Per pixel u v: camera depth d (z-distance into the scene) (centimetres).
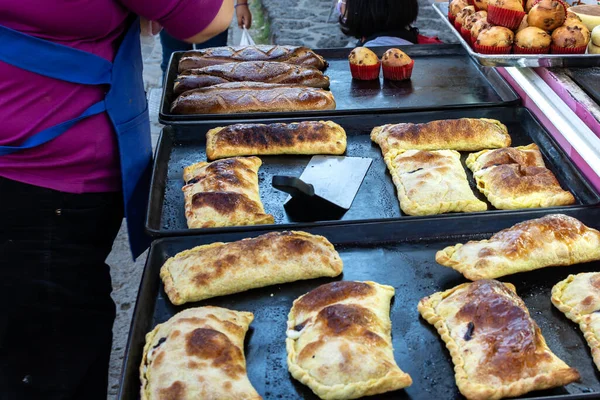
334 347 127
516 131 215
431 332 138
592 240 155
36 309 170
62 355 174
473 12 250
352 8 301
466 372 124
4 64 155
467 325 133
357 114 224
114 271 310
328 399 122
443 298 144
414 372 129
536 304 144
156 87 482
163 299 153
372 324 134
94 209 182
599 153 174
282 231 164
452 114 221
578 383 124
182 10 157
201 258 156
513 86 232
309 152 209
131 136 187
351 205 183
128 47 178
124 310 287
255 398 121
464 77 255
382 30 302
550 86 203
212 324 137
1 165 166
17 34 152
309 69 253
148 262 156
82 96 169
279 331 142
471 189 188
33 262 170
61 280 174
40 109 164
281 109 231
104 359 186
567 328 137
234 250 157
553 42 210
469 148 208
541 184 179
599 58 202
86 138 174
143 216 204
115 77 175
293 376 128
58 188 174
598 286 142
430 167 191
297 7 623
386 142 208
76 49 161
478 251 154
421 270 157
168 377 125
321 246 160
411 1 295
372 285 147
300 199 177
